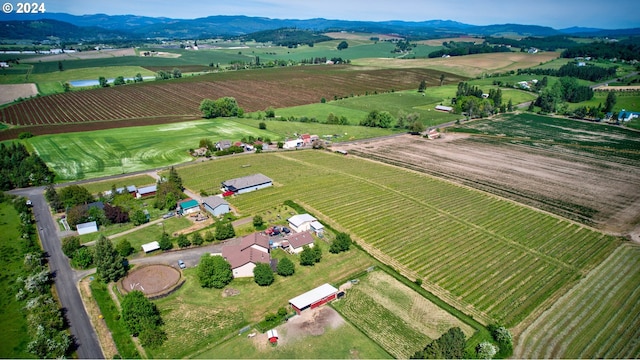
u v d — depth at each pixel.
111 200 99.88
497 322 60.56
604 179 120.75
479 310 63.34
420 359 50.62
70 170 123.25
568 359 53.94
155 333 55.56
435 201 104.06
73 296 65.38
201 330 58.38
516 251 80.62
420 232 87.75
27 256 72.25
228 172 124.06
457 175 123.88
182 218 93.75
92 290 66.75
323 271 73.12
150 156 137.50
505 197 107.19
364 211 97.62
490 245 82.88
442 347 51.22
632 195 108.88
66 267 73.44
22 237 82.75
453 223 92.12
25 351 52.97
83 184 112.88
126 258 76.69
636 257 78.75
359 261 76.38
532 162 136.75
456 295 66.81
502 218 94.94
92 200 99.06
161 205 98.38
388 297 66.00
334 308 63.16
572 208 100.69
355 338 57.00
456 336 52.34
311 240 80.88
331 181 117.06
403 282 69.75
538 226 91.25
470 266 75.31
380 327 59.28
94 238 83.75
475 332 58.06
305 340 56.47
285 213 96.38
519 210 99.31
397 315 61.88
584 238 86.00
